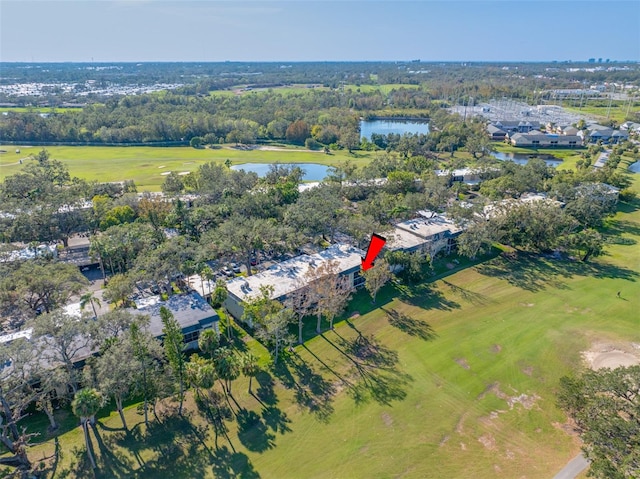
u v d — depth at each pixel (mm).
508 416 45188
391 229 82625
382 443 41812
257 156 177375
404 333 59406
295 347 56250
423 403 46969
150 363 43031
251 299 58812
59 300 56594
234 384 49688
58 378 39344
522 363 53250
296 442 41906
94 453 40344
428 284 72875
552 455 40406
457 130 189750
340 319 62656
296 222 82938
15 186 99125
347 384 49719
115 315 45656
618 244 88750
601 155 162500
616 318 62375
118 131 188000
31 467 39000
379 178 122312
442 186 104000
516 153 180125
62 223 83938
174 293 67125
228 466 39188
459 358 54219
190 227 85812
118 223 85375
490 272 77250
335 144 192750
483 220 83000
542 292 70000
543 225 81188
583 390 43531
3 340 50750
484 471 38844
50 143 184000
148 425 43719
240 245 73562
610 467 33094
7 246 68312
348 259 73000
